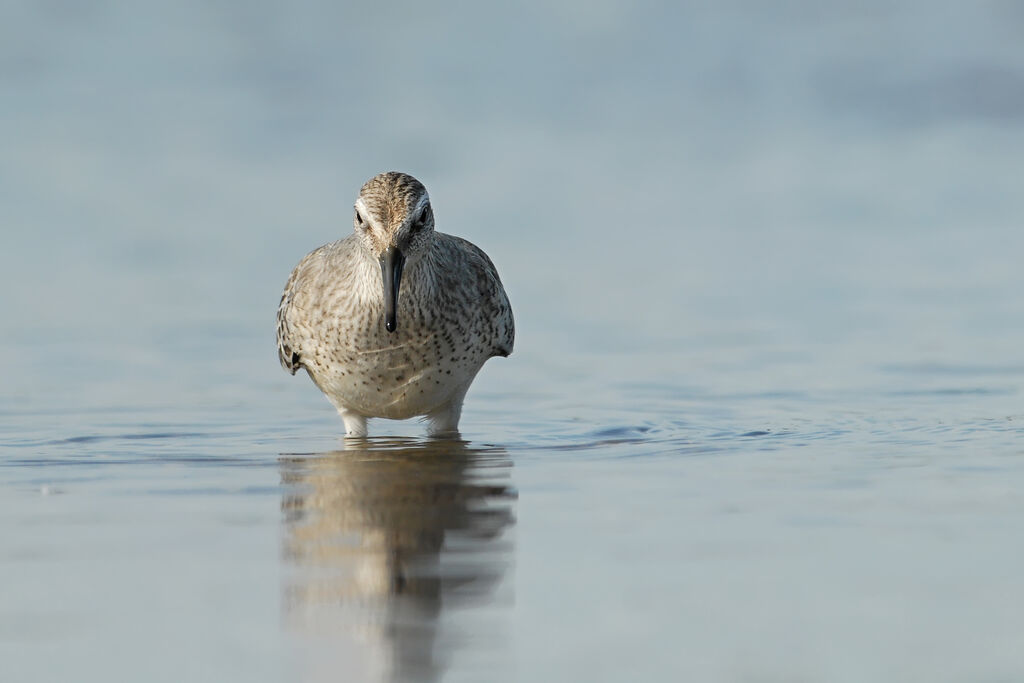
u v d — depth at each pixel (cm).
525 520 855
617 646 631
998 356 1488
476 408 1334
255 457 1104
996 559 746
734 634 643
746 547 777
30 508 901
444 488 960
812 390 1362
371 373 1185
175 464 1068
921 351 1524
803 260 2041
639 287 1912
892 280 1898
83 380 1452
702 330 1670
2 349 1590
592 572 737
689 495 915
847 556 756
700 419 1246
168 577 738
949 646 626
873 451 1064
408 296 1148
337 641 645
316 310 1194
